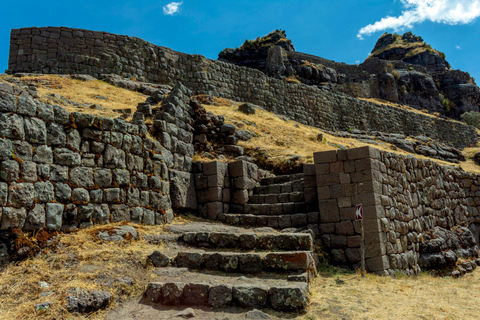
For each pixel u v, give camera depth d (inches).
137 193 345.1
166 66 969.5
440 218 542.6
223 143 572.4
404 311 233.1
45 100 476.7
